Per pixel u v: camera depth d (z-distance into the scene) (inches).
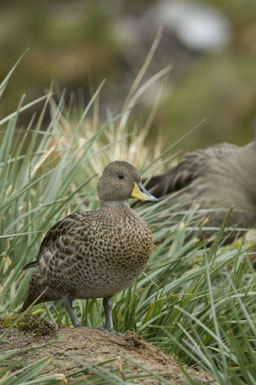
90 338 269.4
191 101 874.1
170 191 435.5
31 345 263.0
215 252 323.9
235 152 419.8
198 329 299.0
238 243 414.9
